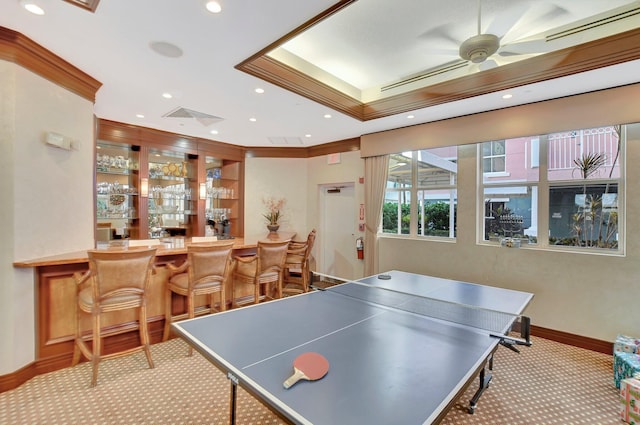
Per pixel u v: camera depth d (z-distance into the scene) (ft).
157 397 8.02
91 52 8.57
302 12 6.79
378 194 17.10
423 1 8.23
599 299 11.05
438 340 5.59
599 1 8.26
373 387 4.05
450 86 11.80
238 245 13.37
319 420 3.39
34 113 8.61
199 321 6.46
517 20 9.10
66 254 9.53
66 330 9.42
